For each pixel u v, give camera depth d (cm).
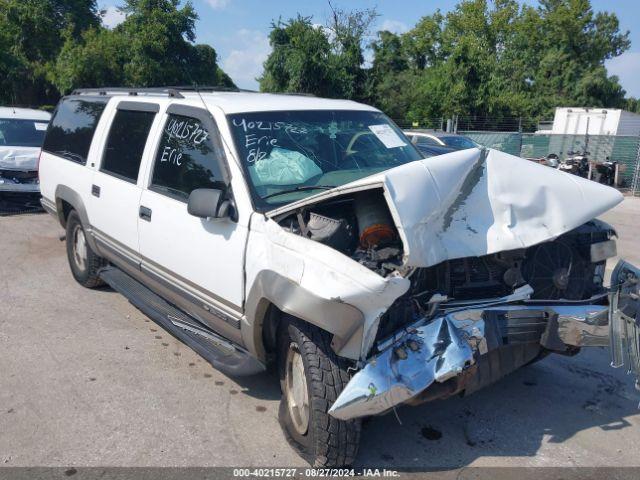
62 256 805
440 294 338
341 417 304
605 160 2112
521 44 5253
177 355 501
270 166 401
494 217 338
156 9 3431
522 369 491
